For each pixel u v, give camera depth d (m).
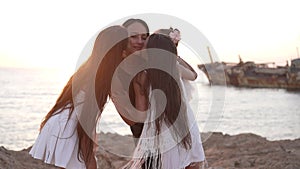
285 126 31.52
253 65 72.81
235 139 9.29
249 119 36.25
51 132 3.92
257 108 47.75
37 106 41.47
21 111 36.03
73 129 3.91
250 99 60.56
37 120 29.23
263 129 30.12
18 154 7.12
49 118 4.00
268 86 72.25
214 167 7.07
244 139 9.23
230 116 38.34
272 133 28.17
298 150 8.20
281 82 71.12
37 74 198.38
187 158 4.07
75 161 3.94
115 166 6.93
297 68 70.88
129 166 4.06
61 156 3.88
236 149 8.42
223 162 7.39
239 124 32.72
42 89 81.06
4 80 135.00
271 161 7.21
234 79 74.81
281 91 70.44
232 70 74.94
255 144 8.70
